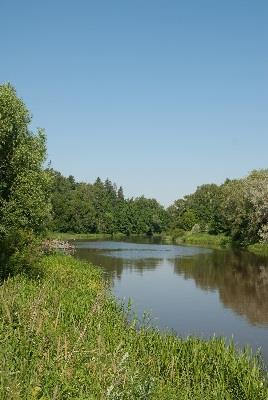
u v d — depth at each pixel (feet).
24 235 82.12
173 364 38.58
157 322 70.64
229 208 276.00
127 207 503.61
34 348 34.12
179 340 46.65
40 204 100.17
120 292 97.91
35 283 68.95
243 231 256.73
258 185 251.19
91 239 369.30
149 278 121.49
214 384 36.27
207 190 476.95
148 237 443.73
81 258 173.68
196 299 92.02
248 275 128.77
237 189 284.20
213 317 75.92
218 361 40.57
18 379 26.55
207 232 371.35
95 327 45.91
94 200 481.87
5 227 89.30
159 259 176.86
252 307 84.58
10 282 65.21
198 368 39.17
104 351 34.27
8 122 91.20
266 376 40.78
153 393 28.63
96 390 27.50
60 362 30.32
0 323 38.34
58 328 40.78
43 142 106.01
